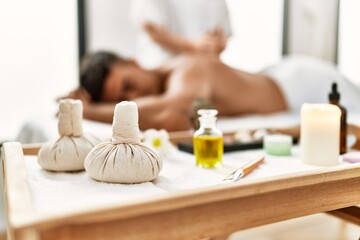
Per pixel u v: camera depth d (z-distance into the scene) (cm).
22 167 64
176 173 74
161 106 181
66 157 71
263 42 249
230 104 204
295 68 225
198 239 52
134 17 216
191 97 188
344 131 93
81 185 63
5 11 188
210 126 80
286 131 117
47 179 68
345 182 64
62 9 201
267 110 215
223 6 231
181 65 203
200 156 80
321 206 62
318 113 79
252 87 213
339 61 273
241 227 54
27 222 41
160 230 48
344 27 274
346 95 212
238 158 90
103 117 179
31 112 197
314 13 263
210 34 229
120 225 46
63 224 43
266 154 94
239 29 239
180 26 223
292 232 142
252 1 242
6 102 191
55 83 202
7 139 186
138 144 67
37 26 196
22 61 194
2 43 188
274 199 57
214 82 199
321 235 139
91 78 192
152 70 207
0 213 145
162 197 47
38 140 141
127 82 194
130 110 66
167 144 95
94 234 45
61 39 202
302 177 58
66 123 74
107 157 64
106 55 198
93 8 207
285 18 254
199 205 50
